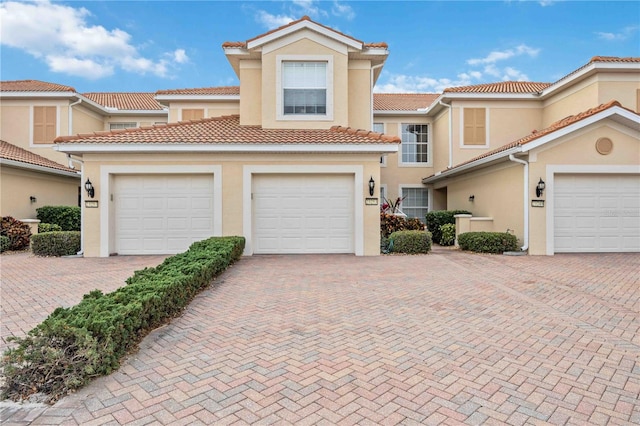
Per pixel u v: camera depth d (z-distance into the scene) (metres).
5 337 4.91
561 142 12.14
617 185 12.37
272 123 13.82
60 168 17.44
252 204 12.20
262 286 7.71
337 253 12.29
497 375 3.86
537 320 5.58
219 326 5.31
